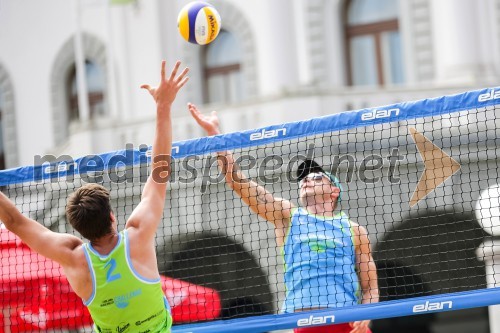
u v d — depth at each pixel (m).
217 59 52.38
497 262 26.44
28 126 59.38
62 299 21.02
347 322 15.46
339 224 16.23
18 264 20.38
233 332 15.73
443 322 46.25
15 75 59.62
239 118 43.31
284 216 16.41
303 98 41.12
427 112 15.81
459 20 43.97
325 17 48.44
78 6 50.50
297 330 16.30
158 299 12.68
